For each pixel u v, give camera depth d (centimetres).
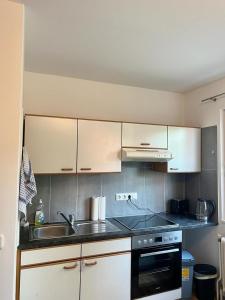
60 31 178
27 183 183
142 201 299
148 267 235
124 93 297
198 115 302
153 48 203
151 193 304
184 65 237
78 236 208
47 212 254
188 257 257
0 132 147
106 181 282
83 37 186
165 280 243
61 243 199
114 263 217
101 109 285
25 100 255
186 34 181
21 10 151
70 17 161
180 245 247
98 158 245
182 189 321
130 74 262
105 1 144
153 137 270
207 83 287
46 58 224
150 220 271
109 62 232
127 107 298
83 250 207
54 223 253
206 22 165
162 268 241
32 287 189
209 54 213
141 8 151
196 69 247
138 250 228
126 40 190
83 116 277
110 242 217
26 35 183
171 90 316
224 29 173
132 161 286
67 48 204
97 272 211
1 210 146
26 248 187
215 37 185
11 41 150
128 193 292
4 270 144
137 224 253
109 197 283
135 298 225
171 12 154
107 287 214
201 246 291
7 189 147
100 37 186
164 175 312
